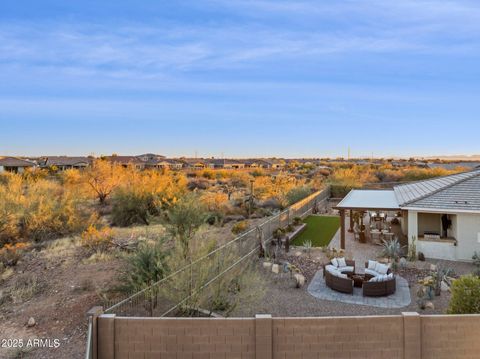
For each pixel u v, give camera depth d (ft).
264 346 22.35
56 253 54.03
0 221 61.16
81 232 65.00
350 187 122.52
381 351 22.71
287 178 143.02
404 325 22.70
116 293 36.22
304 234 68.80
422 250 53.36
